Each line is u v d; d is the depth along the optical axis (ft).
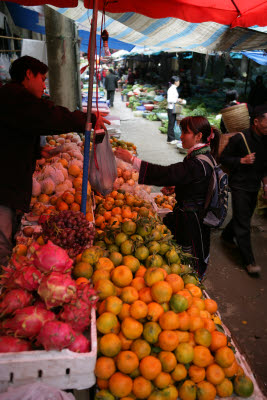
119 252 6.90
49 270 5.16
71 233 6.56
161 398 4.95
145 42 18.65
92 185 7.98
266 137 12.24
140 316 5.36
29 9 23.15
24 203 7.64
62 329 4.47
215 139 9.78
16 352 4.45
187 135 8.40
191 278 6.81
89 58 7.14
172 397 5.01
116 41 26.05
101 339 5.10
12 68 7.63
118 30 18.02
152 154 30.40
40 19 24.47
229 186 13.20
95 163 7.64
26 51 22.24
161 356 5.13
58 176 10.42
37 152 8.80
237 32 13.34
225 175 8.76
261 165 12.55
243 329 10.61
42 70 7.72
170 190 14.07
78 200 9.26
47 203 10.09
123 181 13.05
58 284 4.68
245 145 12.32
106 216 9.75
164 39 15.31
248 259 13.20
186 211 8.80
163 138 37.09
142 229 6.98
